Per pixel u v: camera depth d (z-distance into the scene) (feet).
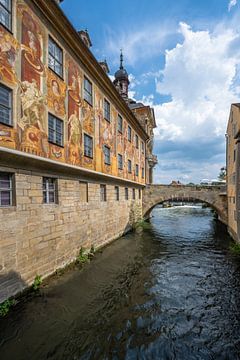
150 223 94.12
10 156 23.65
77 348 18.67
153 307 25.59
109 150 54.19
